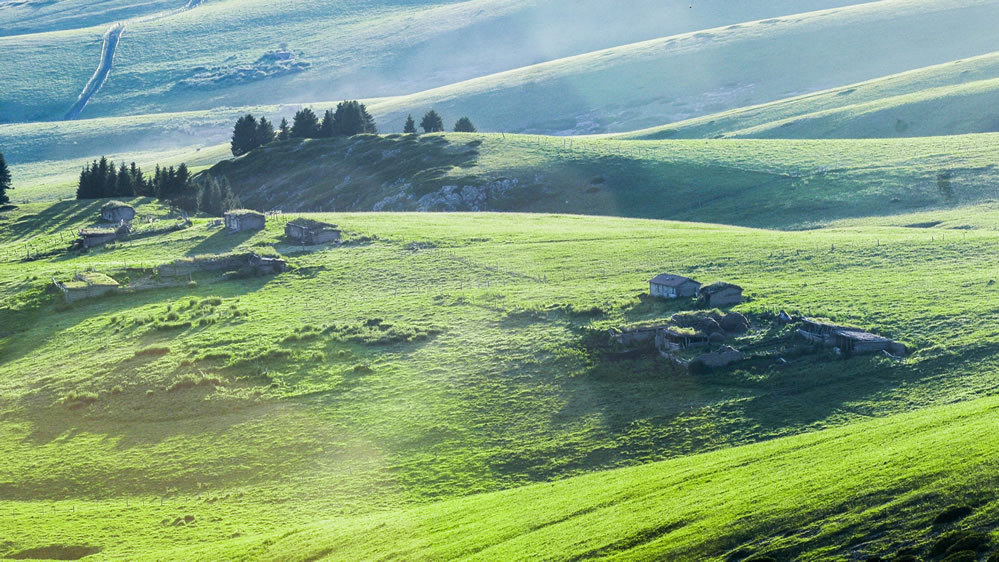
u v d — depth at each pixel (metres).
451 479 85.50
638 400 96.56
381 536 71.00
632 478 76.94
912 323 105.56
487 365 107.94
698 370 100.62
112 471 93.56
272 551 71.44
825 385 94.88
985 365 93.19
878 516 55.53
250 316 131.88
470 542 66.25
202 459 94.06
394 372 109.06
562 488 77.94
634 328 108.75
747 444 85.12
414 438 93.69
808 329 105.69
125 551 76.69
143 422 103.31
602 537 61.84
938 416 74.81
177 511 84.62
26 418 107.19
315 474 89.06
